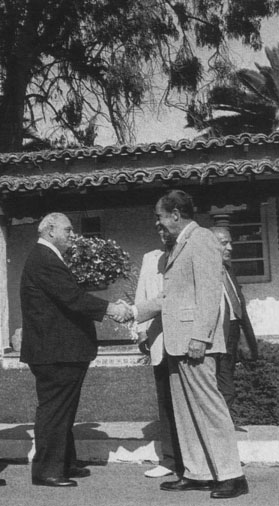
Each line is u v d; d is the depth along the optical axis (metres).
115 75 21.88
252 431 6.46
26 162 14.53
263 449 5.99
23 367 12.38
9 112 23.91
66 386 5.54
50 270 5.53
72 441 5.81
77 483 5.55
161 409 5.69
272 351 7.34
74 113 23.81
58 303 5.55
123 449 6.23
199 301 5.07
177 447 5.66
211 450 5.12
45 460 5.51
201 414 5.14
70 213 15.45
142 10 21.88
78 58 23.58
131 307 5.48
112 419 7.94
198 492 5.23
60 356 5.48
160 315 5.55
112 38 22.27
